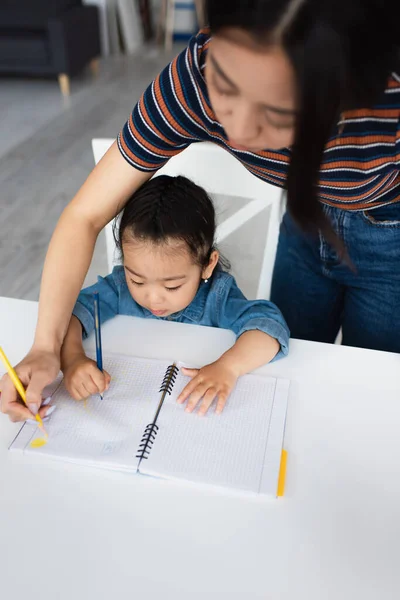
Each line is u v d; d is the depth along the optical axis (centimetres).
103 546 62
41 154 333
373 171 77
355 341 118
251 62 51
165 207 96
